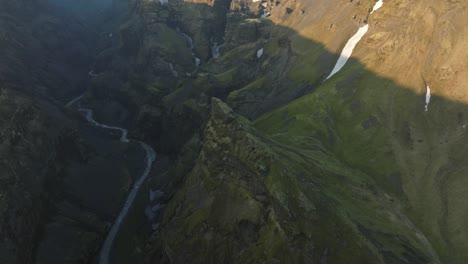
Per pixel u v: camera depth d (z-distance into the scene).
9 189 113.62
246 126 104.75
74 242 117.81
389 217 89.50
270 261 78.44
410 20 133.62
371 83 130.25
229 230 89.81
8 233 104.38
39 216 118.88
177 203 112.50
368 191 97.25
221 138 103.50
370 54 141.75
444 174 97.00
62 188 137.88
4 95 141.50
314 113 129.38
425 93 116.25
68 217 127.06
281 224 80.00
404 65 126.81
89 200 140.25
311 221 79.69
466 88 109.12
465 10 120.44
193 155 142.75
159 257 108.50
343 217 82.31
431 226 88.06
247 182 91.25
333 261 75.69
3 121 131.00
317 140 118.38
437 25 123.50
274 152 95.19
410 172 101.06
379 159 107.75
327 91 137.00
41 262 109.12
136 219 133.50
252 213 86.56
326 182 94.62
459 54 114.31
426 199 93.88
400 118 115.31
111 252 120.44
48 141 145.50
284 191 83.50
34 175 126.94
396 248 79.81
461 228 85.25
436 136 106.19
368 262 75.31
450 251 82.06
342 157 112.38
